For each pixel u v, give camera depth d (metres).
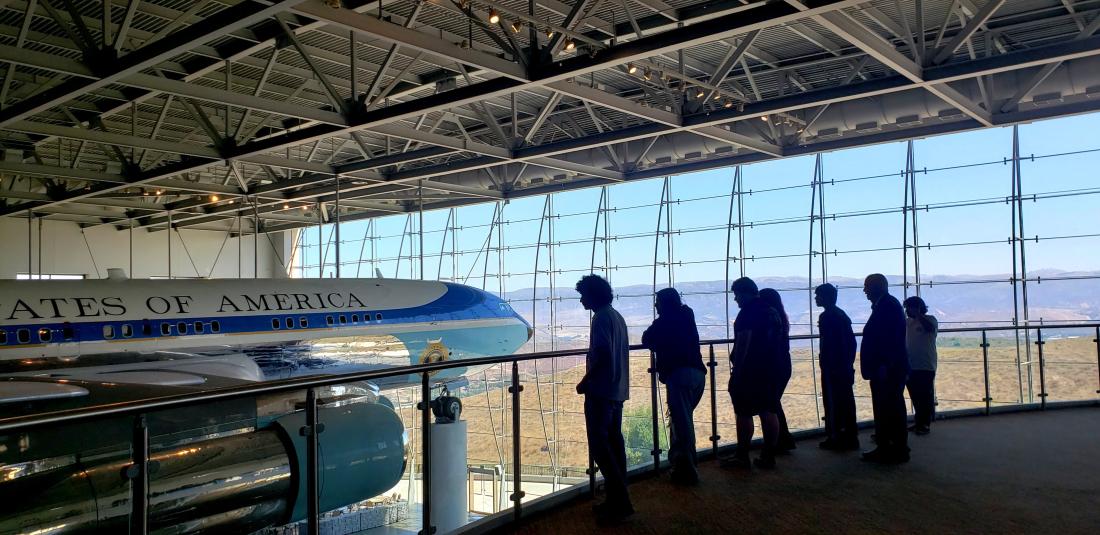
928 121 15.84
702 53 14.25
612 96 12.79
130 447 3.62
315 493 4.00
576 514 5.02
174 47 9.16
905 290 18.41
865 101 15.61
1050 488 5.41
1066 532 4.44
